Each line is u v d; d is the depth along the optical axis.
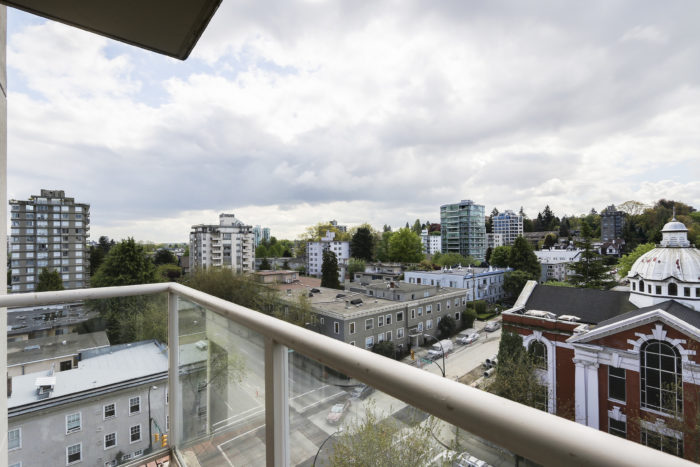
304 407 0.58
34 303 1.10
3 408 1.14
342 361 0.44
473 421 0.27
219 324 0.97
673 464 0.17
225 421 0.94
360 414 0.46
